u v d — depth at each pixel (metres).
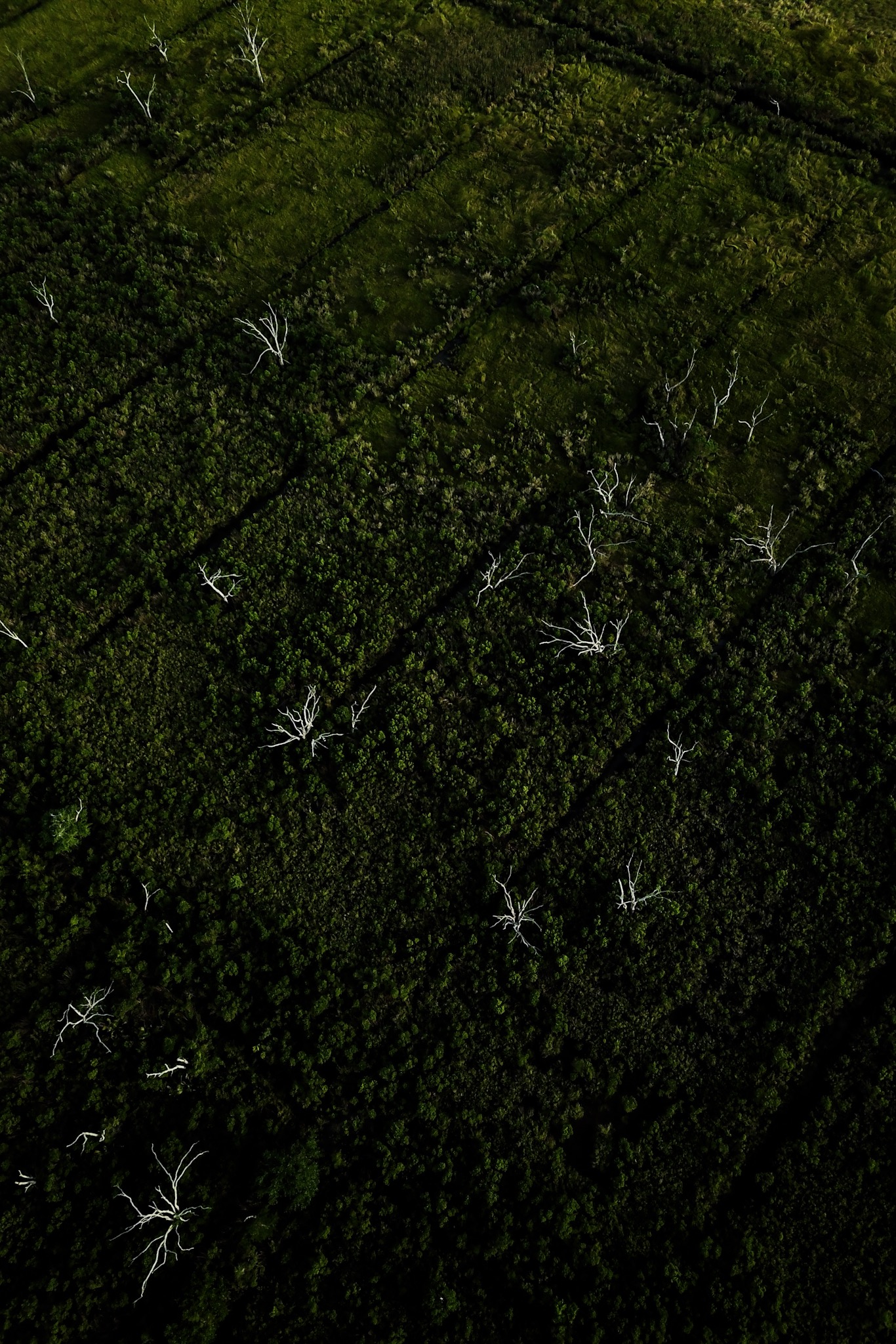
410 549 32.56
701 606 31.92
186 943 27.80
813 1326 24.75
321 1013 27.06
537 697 30.92
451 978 27.92
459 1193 25.62
